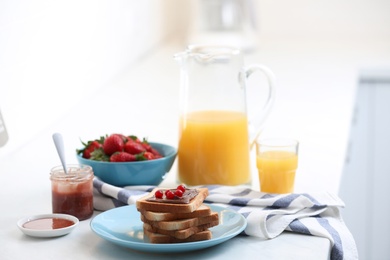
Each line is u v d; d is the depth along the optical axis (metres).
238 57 1.82
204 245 1.39
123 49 3.23
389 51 3.66
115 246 1.45
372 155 3.19
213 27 3.65
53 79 2.42
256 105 2.71
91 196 1.62
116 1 3.09
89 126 2.41
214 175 1.80
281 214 1.54
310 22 4.12
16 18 2.11
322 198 1.63
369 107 3.25
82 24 2.69
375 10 4.04
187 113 1.82
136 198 1.62
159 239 1.43
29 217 1.55
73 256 1.40
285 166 1.74
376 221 3.09
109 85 3.02
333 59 3.48
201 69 1.81
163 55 3.62
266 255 1.41
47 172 1.96
